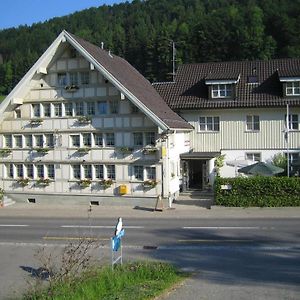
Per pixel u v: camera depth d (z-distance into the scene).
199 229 23.70
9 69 104.44
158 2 127.06
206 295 12.60
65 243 21.39
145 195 31.97
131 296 12.13
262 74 39.19
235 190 30.16
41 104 34.50
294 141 36.22
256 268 16.00
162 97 39.38
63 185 34.09
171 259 17.73
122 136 32.53
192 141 38.06
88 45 34.44
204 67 41.72
